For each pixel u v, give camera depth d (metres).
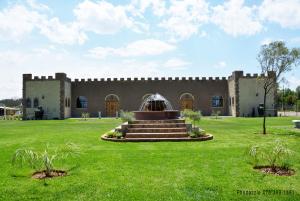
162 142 16.61
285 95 84.75
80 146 15.17
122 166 10.42
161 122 19.38
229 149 13.89
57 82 51.47
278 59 21.20
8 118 52.41
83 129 26.11
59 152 13.35
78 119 45.81
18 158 10.95
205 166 10.31
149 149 14.10
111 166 10.41
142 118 21.16
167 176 9.09
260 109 49.56
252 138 18.23
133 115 20.41
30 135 21.03
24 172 9.68
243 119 39.69
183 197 7.28
